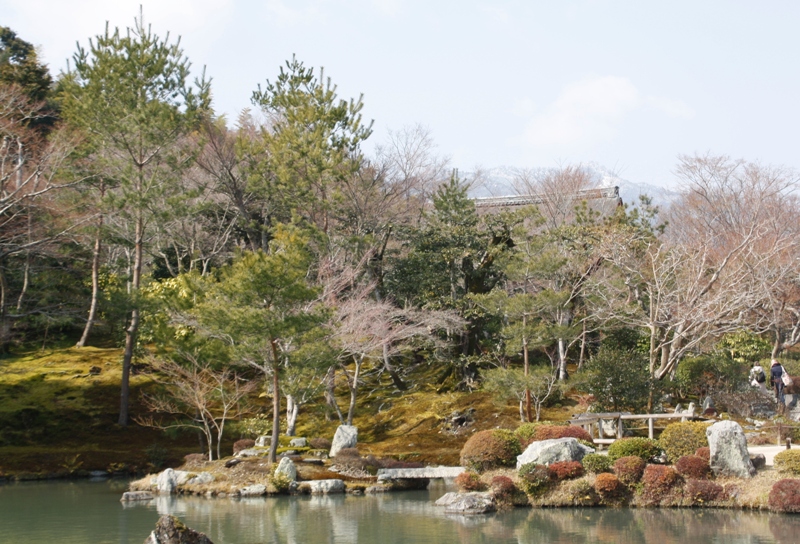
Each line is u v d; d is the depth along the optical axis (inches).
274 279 920.3
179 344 1044.5
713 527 656.4
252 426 1133.1
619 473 792.9
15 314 1323.8
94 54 1290.6
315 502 837.2
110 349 1455.5
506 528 677.3
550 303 1107.9
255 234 1550.2
